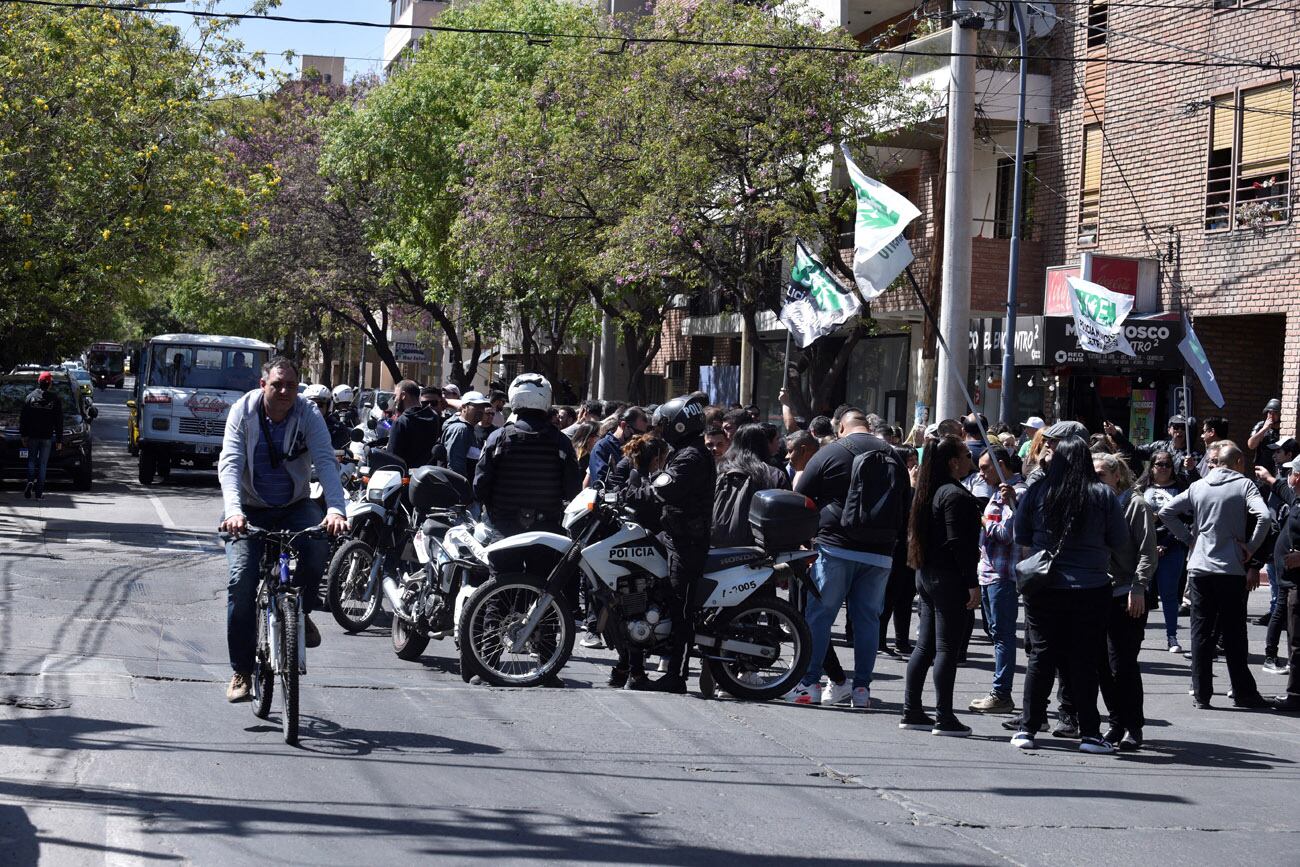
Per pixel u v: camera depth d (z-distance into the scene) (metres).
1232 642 12.45
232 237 28.41
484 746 8.88
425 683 11.16
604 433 16.50
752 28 27.44
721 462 12.68
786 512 11.20
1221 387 26.23
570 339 52.09
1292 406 24.16
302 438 8.99
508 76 41.19
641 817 7.39
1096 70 28.62
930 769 9.05
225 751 8.25
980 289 29.25
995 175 31.41
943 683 10.36
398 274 51.72
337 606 13.64
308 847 6.51
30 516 23.08
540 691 11.07
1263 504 12.23
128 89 27.16
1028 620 10.09
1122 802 8.45
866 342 35.03
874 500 11.23
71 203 25.83
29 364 36.25
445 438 15.35
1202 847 7.50
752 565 11.27
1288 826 8.09
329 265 54.88
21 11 26.16
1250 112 25.30
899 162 33.03
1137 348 25.17
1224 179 25.78
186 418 32.62
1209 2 26.19
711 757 9.00
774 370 39.59
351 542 13.77
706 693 11.44
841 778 8.62
